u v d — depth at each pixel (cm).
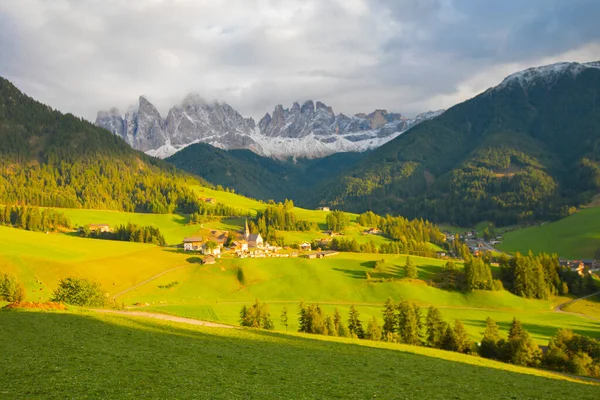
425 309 17588
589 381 7650
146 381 4269
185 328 7400
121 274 19475
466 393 5138
